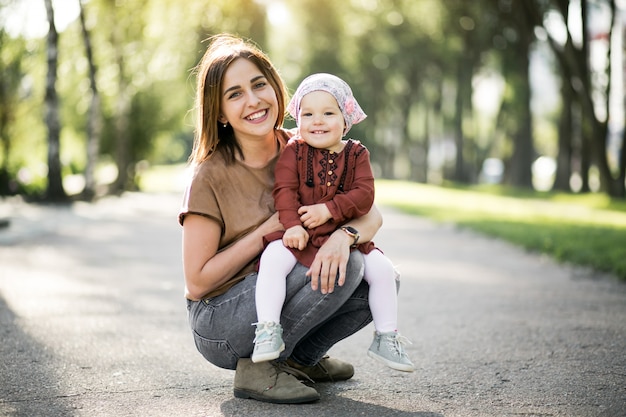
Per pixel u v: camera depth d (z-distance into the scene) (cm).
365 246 353
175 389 391
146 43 2753
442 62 4156
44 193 2155
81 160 3641
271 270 340
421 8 3681
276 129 378
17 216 1667
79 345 499
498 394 384
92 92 2269
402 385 401
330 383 404
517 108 3625
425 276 862
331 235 344
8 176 2330
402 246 1195
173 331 548
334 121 350
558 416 346
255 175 363
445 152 4809
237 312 349
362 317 364
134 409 356
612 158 3997
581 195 2845
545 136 7006
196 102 369
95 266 923
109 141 3056
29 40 2228
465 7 3344
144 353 477
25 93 2433
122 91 2689
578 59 2459
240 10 2838
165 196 2761
